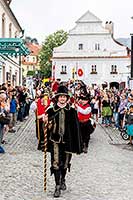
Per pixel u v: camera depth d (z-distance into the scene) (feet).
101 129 69.26
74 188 27.68
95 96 86.38
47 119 26.50
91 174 32.32
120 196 25.66
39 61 297.33
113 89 89.30
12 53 82.23
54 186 28.07
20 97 77.00
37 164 36.22
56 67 220.64
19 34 145.79
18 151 43.83
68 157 26.86
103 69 219.82
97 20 218.59
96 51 219.82
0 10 95.76
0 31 97.50
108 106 73.41
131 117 50.24
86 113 42.60
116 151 44.96
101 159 39.42
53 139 26.14
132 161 38.52
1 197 25.04
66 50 220.84
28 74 162.20
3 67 106.11
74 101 43.93
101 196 25.62
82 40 220.02
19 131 63.31
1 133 42.98
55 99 26.94
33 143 50.26
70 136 26.13
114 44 219.82
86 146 43.04
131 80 90.43
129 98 56.44
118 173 32.81
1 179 30.09
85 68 220.84
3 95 44.42
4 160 38.09
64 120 26.21
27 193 26.17
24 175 31.55
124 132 55.77
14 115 61.57
